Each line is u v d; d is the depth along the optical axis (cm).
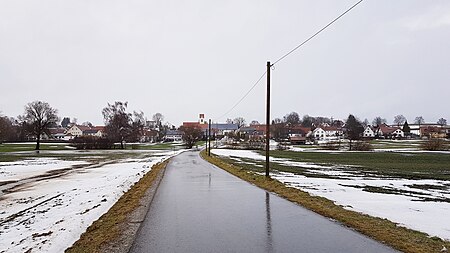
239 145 9562
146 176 2300
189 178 2148
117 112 10012
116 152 7431
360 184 1927
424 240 739
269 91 2086
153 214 1024
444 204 1270
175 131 16425
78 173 2797
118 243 727
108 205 1234
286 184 1861
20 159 4856
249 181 1961
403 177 2355
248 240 735
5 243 797
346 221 911
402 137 11831
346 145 7919
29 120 8294
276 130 12350
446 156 4812
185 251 664
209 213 1034
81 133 16000
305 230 820
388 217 1017
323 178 2247
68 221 986
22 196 1620
